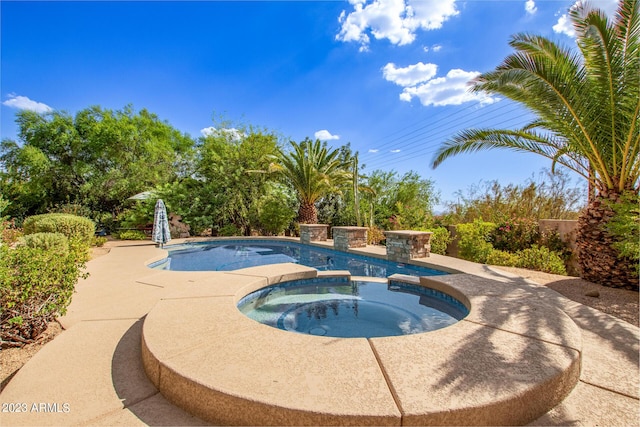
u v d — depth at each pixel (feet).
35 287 10.16
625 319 12.63
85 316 12.39
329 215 53.93
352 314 13.78
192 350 7.75
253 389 6.01
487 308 11.00
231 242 44.16
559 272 21.16
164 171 59.31
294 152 52.54
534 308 11.00
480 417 5.52
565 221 25.16
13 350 9.96
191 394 6.34
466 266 21.30
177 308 11.16
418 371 6.66
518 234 28.12
